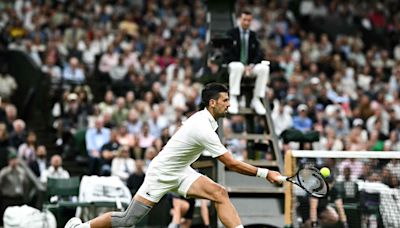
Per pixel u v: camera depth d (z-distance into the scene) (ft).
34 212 75.46
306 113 110.22
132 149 100.94
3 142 101.30
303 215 68.80
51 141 113.29
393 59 161.07
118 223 54.49
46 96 120.88
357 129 106.22
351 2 173.88
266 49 138.41
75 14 141.49
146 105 111.34
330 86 128.77
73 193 79.41
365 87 134.92
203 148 54.19
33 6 140.97
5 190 91.56
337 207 69.41
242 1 161.17
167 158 54.08
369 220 69.21
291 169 67.62
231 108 73.00
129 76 123.85
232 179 71.46
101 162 95.91
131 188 88.63
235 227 53.57
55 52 125.08
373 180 70.13
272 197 70.59
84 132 106.93
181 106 109.50
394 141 107.45
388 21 173.99
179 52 136.26
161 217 87.40
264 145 74.64
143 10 153.28
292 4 170.91
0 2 142.51
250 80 74.69
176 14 152.97
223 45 75.10
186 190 54.29
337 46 150.41
